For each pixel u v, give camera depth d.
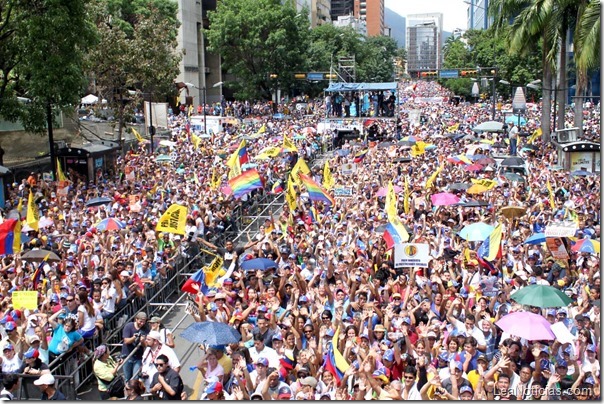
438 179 29.98
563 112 43.19
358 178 31.95
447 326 12.48
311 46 103.88
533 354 11.04
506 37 47.66
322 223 22.56
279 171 36.84
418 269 16.36
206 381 10.98
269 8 91.81
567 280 16.17
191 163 39.38
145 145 49.03
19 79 34.69
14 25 32.19
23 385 11.68
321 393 10.47
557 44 42.47
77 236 20.41
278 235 19.39
